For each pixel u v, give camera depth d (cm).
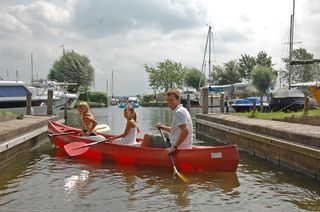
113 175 910
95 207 660
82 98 6875
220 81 8219
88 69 7069
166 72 7956
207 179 870
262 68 4909
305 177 898
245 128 1389
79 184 825
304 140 949
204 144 1603
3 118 1653
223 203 692
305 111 1745
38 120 1742
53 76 7012
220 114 2155
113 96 9012
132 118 1094
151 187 799
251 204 687
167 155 962
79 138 1186
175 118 910
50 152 1277
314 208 662
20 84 2748
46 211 638
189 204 683
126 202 691
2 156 1023
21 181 856
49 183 836
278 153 1049
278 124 1345
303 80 6384
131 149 1032
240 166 1044
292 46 3591
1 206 665
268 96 3183
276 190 785
